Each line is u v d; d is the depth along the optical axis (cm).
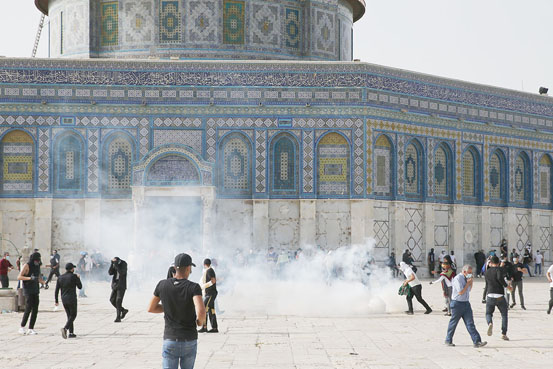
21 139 2711
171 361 677
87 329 1421
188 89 2748
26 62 2711
